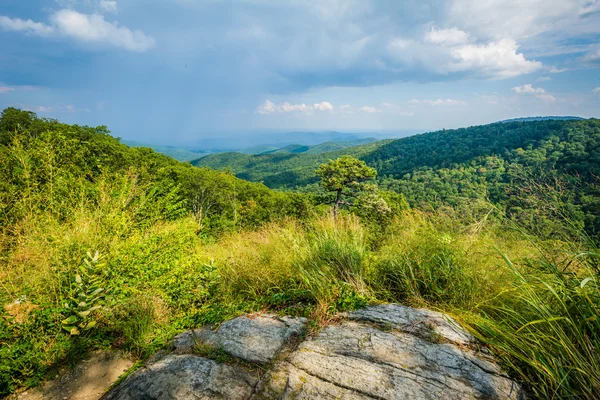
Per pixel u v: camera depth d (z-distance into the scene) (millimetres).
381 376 1781
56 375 2246
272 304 3057
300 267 3262
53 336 2455
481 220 2982
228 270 3750
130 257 3252
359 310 2670
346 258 3412
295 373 1882
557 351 1702
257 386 1829
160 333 2678
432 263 3055
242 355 2170
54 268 2834
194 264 3666
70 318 2426
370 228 4965
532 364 1657
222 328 2607
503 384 1663
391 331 2285
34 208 3590
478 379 1708
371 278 3205
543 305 1952
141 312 2848
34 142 4332
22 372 2146
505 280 2529
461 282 2752
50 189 3855
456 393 1612
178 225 4680
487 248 2887
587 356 1614
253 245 4480
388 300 2924
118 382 2123
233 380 1912
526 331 1967
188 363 2117
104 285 2814
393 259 3266
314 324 2490
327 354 2051
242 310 2961
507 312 2203
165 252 3744
